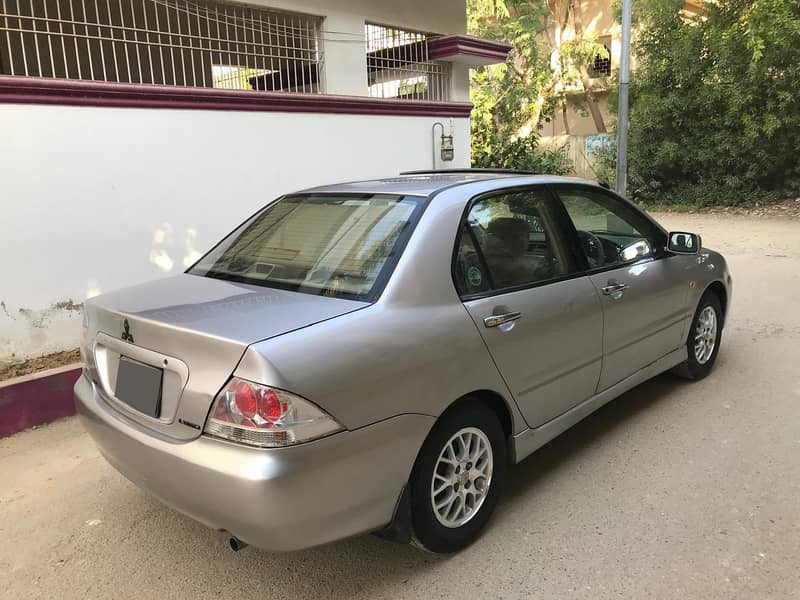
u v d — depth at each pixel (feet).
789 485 11.29
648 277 13.61
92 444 13.85
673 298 14.53
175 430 8.13
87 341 10.04
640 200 59.06
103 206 17.08
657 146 56.18
